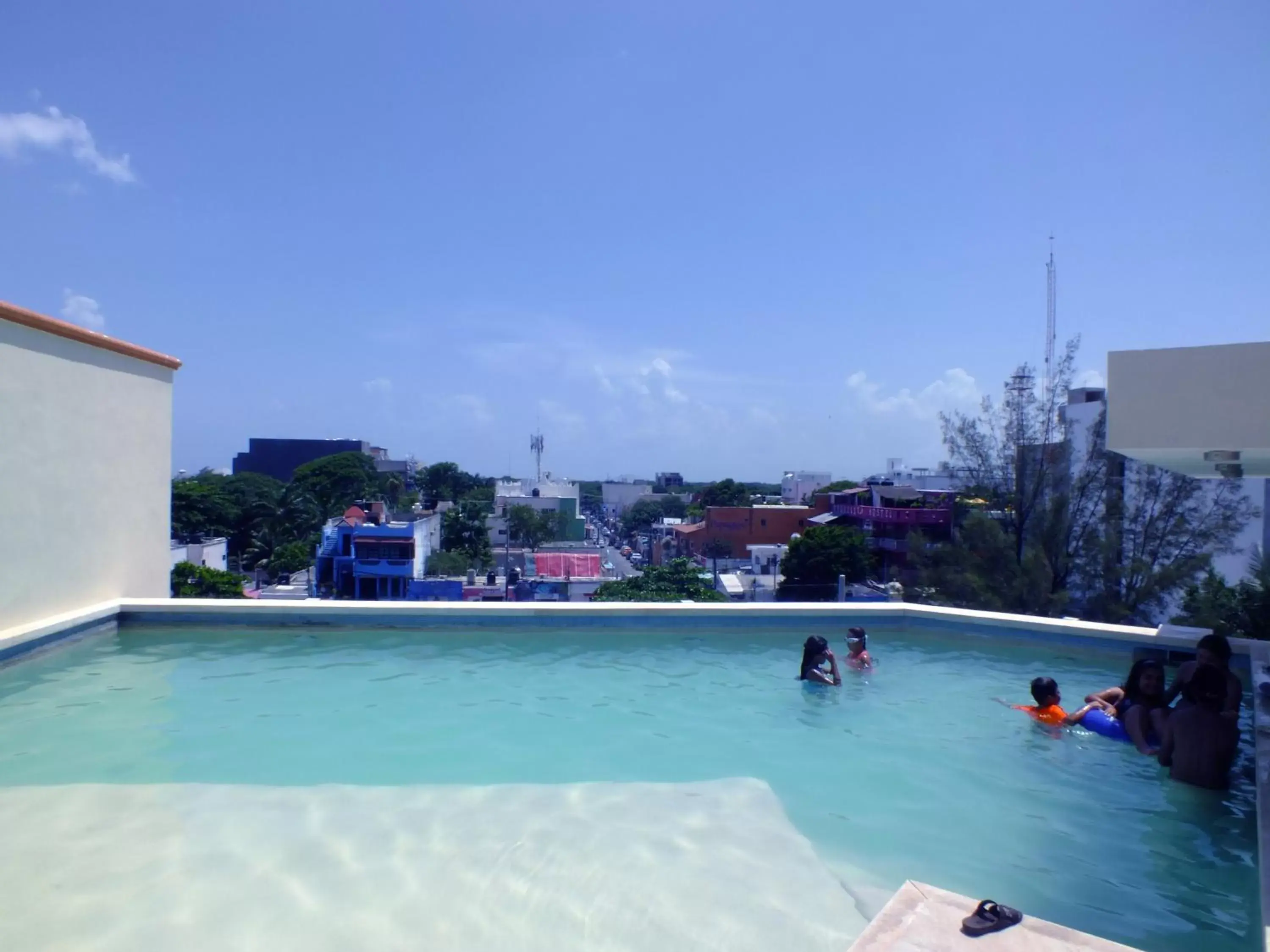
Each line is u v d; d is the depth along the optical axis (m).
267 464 122.00
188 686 6.21
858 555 41.12
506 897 3.09
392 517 64.50
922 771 4.70
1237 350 4.11
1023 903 3.22
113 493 8.05
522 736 5.18
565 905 3.04
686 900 3.10
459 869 3.30
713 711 5.84
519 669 6.95
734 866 3.41
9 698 5.80
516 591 42.53
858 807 4.14
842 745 5.14
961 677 6.87
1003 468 20.41
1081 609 18.06
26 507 6.78
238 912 2.93
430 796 4.10
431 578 47.88
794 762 4.80
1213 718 4.50
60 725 5.19
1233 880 3.45
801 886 3.25
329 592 45.50
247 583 50.22
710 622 8.41
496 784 4.30
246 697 5.95
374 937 2.79
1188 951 2.89
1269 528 18.42
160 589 8.94
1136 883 3.40
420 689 6.26
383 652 7.39
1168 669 7.16
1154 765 4.87
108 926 2.82
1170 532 18.09
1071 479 19.58
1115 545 17.72
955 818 4.04
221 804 3.94
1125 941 2.95
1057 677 6.88
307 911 2.95
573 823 3.81
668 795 4.21
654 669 7.00
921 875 3.41
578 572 51.81
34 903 2.97
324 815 3.83
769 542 62.72
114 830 3.62
